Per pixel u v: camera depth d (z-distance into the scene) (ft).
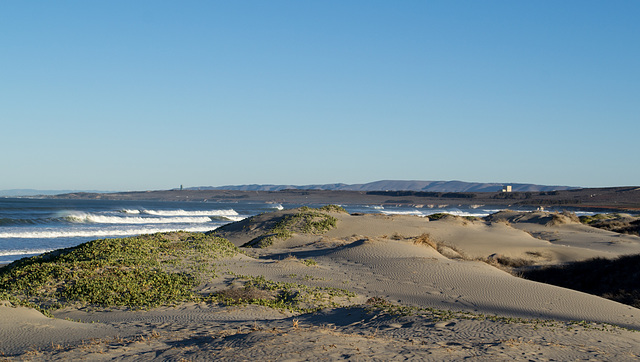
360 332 37.78
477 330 37.83
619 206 575.79
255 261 80.94
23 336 36.78
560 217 190.49
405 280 68.18
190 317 46.65
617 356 30.78
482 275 71.46
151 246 80.18
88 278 59.06
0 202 502.79
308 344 29.68
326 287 62.28
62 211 315.37
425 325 39.81
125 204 583.99
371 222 151.84
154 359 28.68
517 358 28.73
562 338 35.81
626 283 84.02
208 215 348.18
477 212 540.93
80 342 35.06
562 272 96.32
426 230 146.10
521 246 122.83
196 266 70.08
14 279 60.13
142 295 55.62
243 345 29.99
